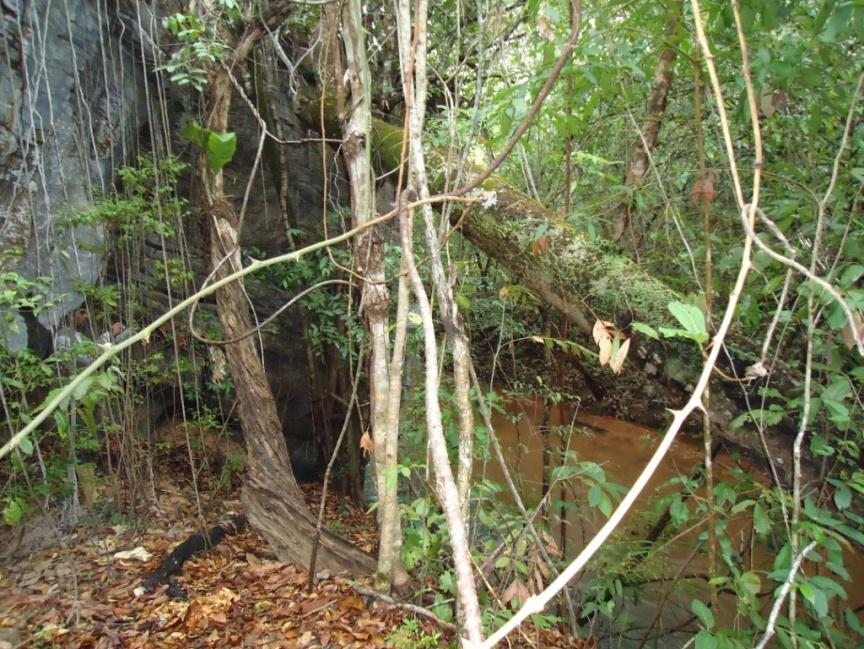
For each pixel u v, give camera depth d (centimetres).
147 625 279
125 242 393
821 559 184
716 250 296
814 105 219
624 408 647
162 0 447
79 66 379
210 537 361
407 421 365
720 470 376
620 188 292
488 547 269
